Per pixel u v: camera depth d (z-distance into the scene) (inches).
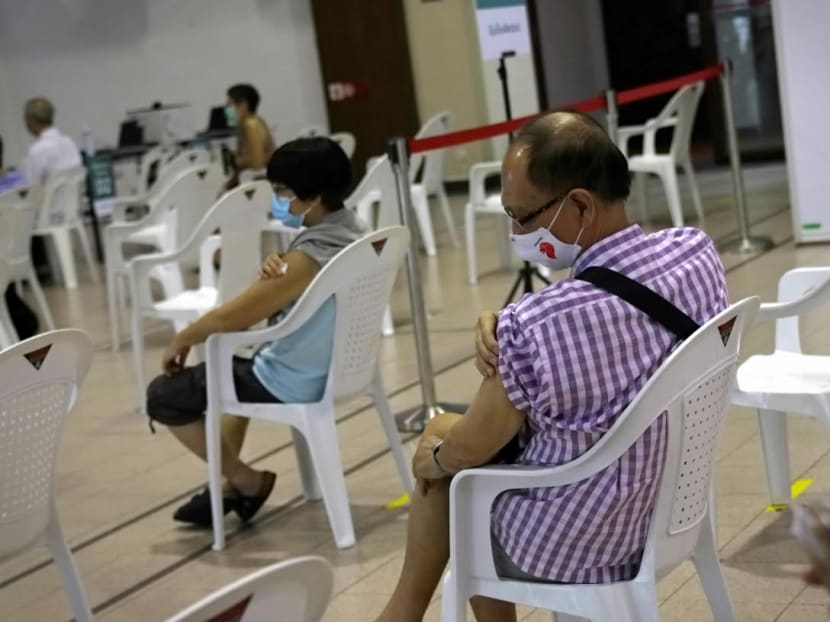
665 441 82.1
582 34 506.9
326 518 149.3
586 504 82.0
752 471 144.4
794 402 114.3
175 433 148.6
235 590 52.3
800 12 258.7
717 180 412.2
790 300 127.0
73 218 373.1
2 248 276.1
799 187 268.8
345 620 119.9
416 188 335.6
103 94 553.9
